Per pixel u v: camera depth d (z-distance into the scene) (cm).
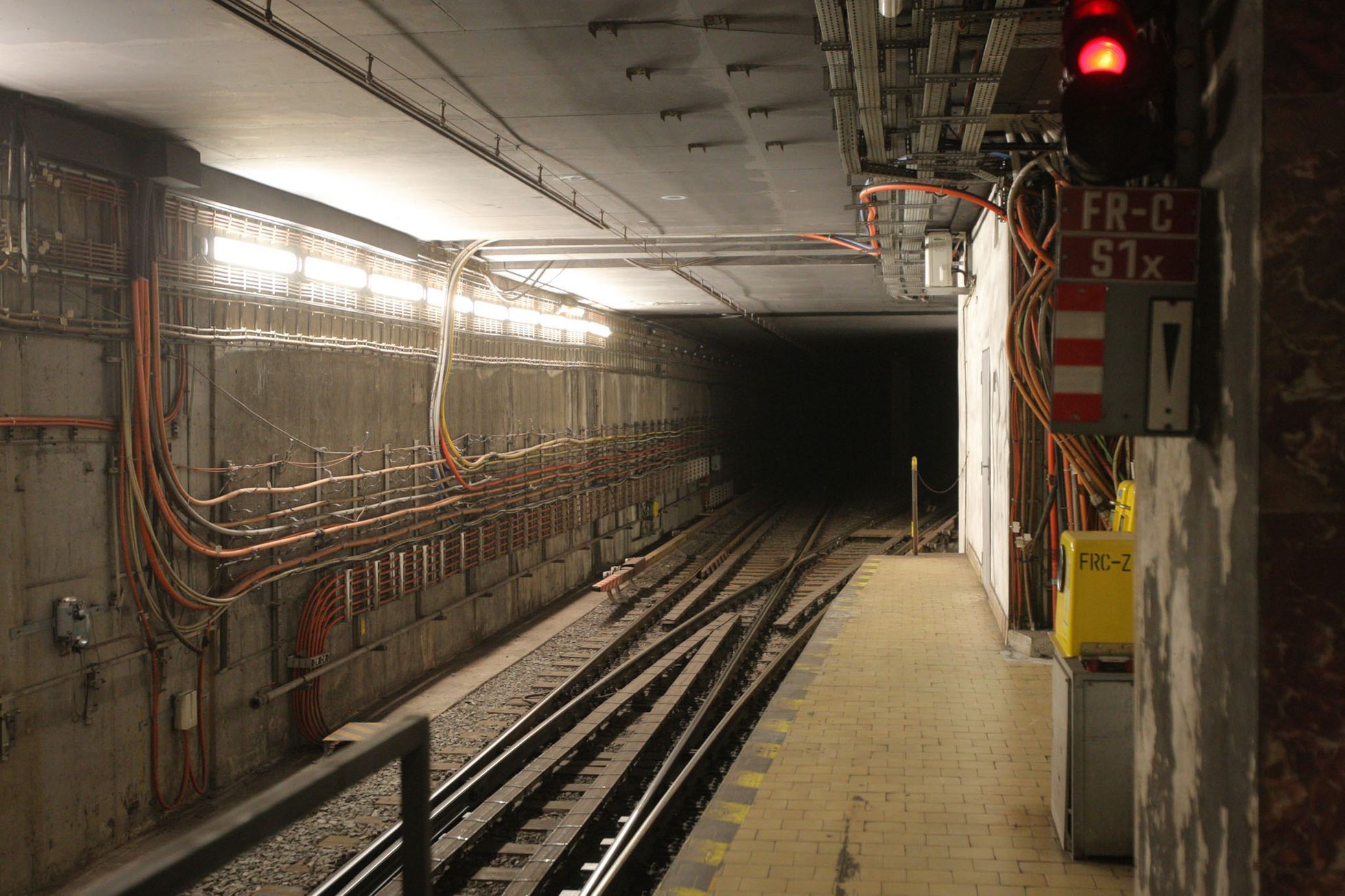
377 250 1124
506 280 1511
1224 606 249
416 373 1242
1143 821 318
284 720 983
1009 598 888
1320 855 227
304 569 980
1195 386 271
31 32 546
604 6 533
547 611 1670
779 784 570
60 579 705
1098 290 272
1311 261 226
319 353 1031
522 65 623
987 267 1074
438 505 1251
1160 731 301
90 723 730
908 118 618
